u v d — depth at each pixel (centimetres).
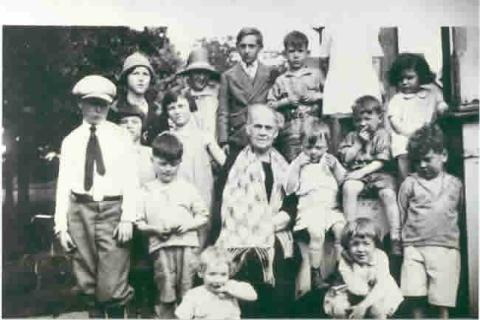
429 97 463
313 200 459
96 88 461
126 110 461
